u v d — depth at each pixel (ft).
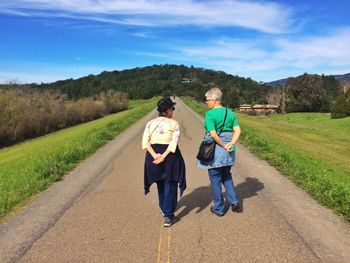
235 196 14.20
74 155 26.94
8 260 10.56
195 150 30.81
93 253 10.89
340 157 38.45
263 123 76.02
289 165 22.18
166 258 10.48
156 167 12.85
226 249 10.98
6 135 97.71
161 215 14.15
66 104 130.21
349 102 99.55
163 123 13.05
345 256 10.43
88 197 16.78
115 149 31.73
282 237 11.75
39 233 12.49
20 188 18.31
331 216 13.60
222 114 13.64
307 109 145.48
